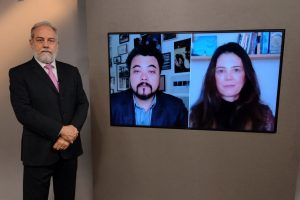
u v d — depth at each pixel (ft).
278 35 6.35
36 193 5.84
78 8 7.39
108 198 7.66
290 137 6.68
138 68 6.97
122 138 7.35
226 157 6.97
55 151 5.76
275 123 6.66
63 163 6.07
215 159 7.02
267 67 6.49
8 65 7.71
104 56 7.09
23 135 5.77
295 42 6.35
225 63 6.59
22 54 7.65
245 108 6.69
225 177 7.06
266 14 6.34
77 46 7.52
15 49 7.65
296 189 7.02
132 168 7.42
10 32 7.60
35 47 5.68
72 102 6.01
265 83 6.55
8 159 8.06
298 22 6.28
